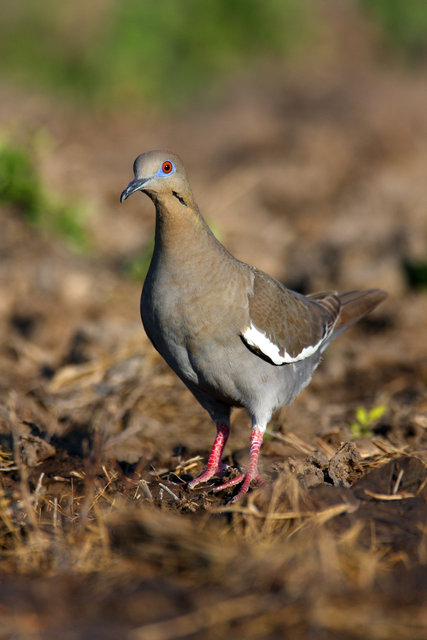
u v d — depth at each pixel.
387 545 6.57
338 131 27.41
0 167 18.53
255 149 26.20
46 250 17.25
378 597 5.66
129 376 12.16
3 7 36.38
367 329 14.90
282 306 8.84
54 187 20.33
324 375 12.78
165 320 8.23
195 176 24.69
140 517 6.60
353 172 24.50
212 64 35.47
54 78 33.78
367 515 7.01
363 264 16.52
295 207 22.27
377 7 41.97
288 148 26.03
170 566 6.20
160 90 33.78
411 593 5.73
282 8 38.06
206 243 8.20
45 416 10.80
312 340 9.41
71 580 6.10
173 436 10.46
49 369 12.86
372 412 10.40
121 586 5.95
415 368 13.04
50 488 8.44
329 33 39.94
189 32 36.00
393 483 7.61
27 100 30.34
